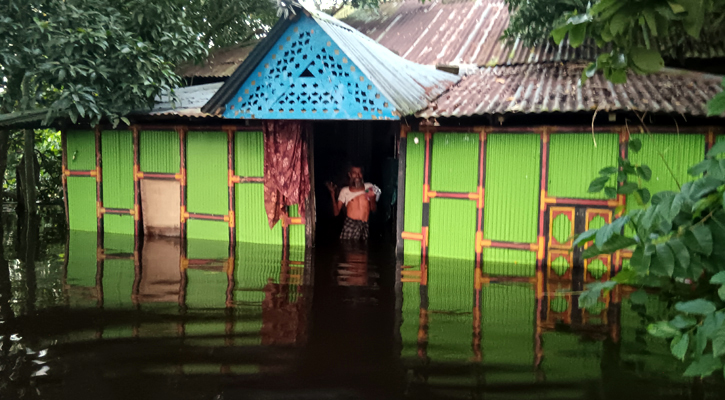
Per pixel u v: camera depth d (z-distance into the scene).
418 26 11.95
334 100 6.89
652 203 2.44
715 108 2.24
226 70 11.18
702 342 2.21
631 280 2.79
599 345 4.42
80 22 8.27
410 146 7.68
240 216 8.80
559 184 6.92
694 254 2.39
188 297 5.72
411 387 3.72
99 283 6.27
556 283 6.30
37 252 7.98
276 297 5.75
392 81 7.00
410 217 7.78
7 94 9.61
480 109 6.62
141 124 9.20
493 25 10.99
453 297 5.77
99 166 9.55
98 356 4.20
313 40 6.88
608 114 6.30
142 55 8.42
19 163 13.12
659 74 7.34
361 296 5.79
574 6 7.96
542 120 7.07
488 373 3.92
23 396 3.57
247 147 8.62
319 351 4.31
